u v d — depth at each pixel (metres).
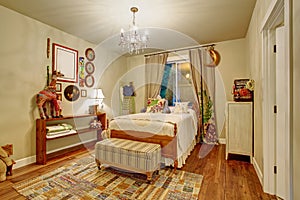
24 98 2.68
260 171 2.17
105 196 1.82
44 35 2.97
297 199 1.12
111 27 3.16
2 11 2.42
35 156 2.78
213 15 2.71
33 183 2.08
